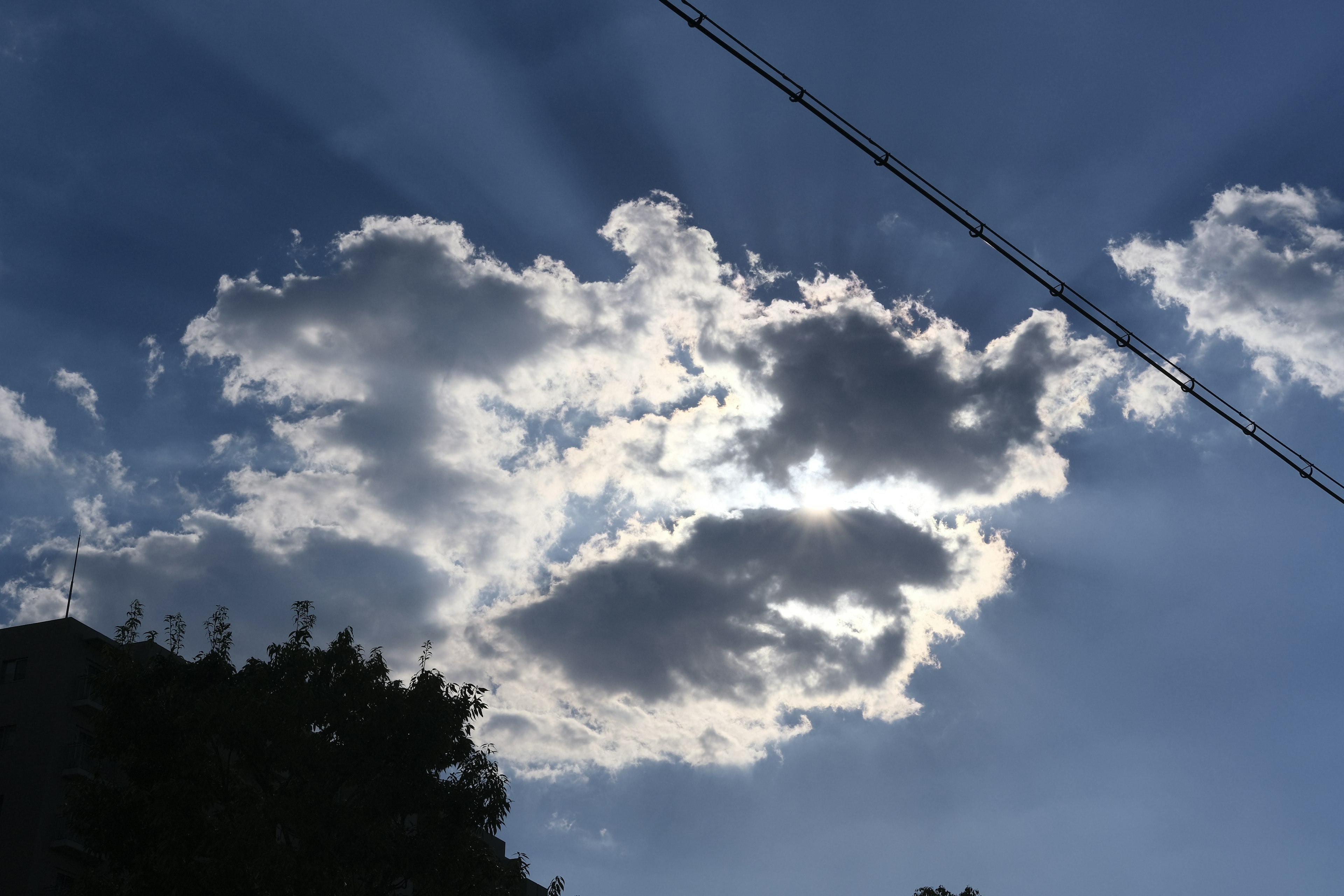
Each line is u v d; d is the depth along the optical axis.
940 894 43.84
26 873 43.81
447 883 26.64
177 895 24.11
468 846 27.52
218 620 29.17
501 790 27.98
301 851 25.47
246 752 26.69
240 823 24.94
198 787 25.41
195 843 24.94
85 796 25.69
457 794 27.47
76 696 47.97
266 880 24.45
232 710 26.31
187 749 25.91
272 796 26.53
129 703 26.67
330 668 28.44
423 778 27.39
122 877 25.62
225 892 24.36
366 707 27.84
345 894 25.52
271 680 27.97
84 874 26.14
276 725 26.41
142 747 26.30
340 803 26.69
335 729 27.67
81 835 25.61
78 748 46.91
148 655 47.66
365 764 27.50
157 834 25.08
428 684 28.39
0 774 46.34
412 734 27.53
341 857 26.03
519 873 28.97
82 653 49.25
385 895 27.08
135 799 25.20
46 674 48.16
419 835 26.95
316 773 27.23
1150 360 20.66
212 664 28.03
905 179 18.08
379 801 26.80
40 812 45.03
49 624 49.47
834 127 17.28
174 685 27.17
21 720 47.38
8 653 49.19
